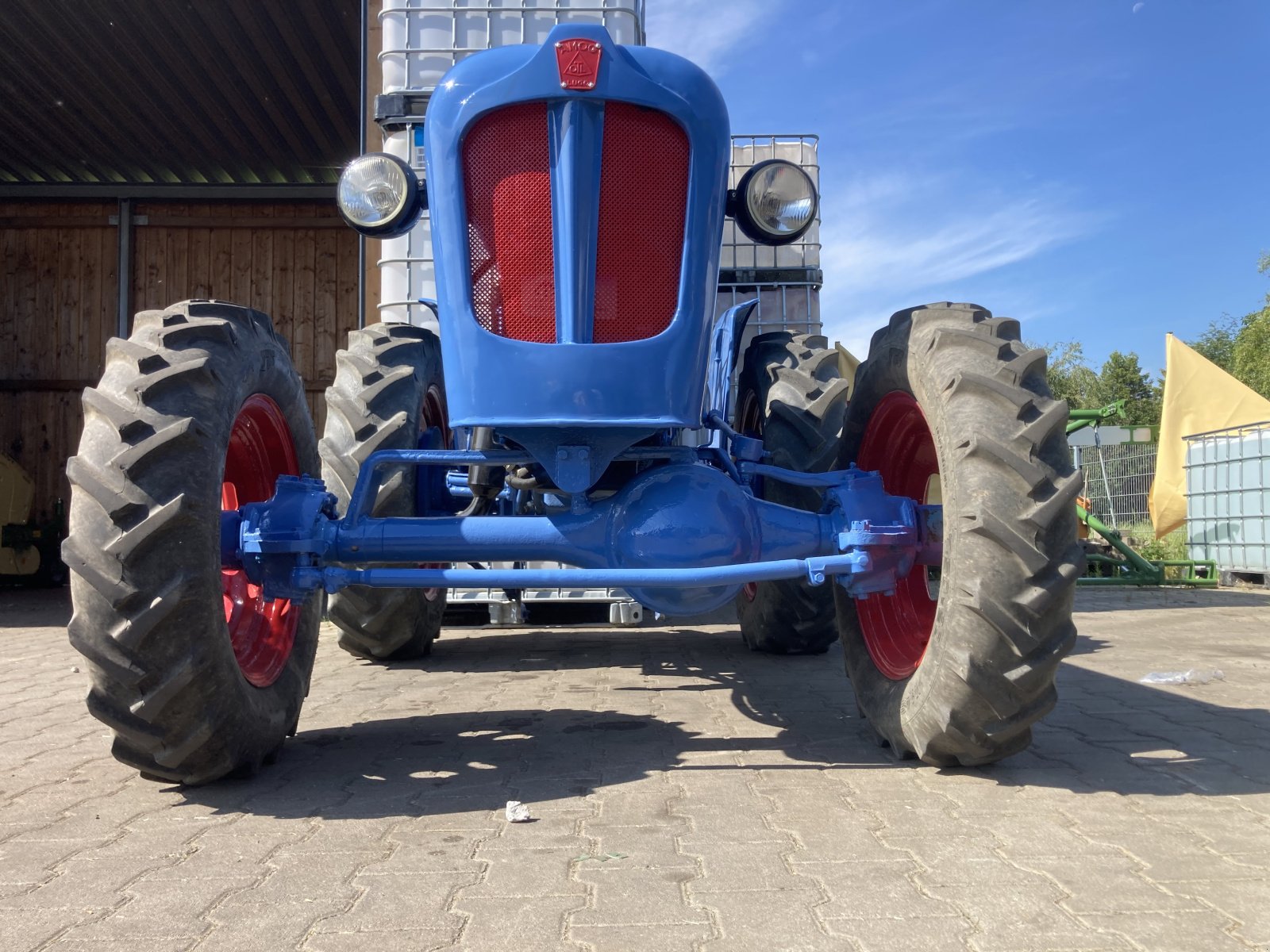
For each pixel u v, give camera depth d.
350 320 12.00
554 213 2.63
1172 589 8.78
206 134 10.92
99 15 8.57
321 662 4.75
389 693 3.91
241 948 1.60
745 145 6.07
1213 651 4.95
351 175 2.96
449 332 2.71
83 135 10.85
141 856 2.04
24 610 8.52
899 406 2.95
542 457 2.67
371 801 2.41
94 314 12.00
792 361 4.11
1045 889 1.79
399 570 2.50
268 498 3.07
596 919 1.69
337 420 3.76
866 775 2.57
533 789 2.49
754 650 4.88
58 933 1.67
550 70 2.61
